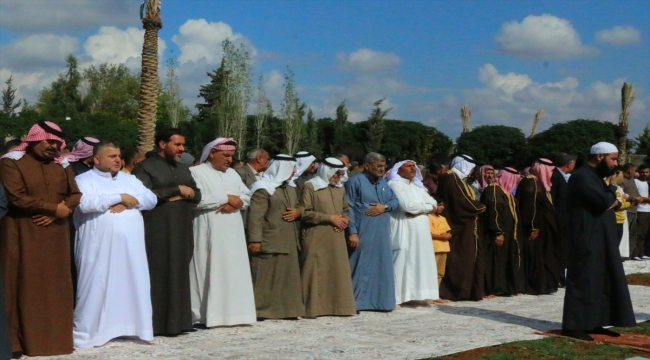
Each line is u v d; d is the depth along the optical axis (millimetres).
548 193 11250
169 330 7172
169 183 7301
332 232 8719
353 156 12781
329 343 7066
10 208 6273
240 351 6629
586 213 7500
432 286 9531
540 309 9531
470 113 46250
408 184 9703
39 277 6301
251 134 46312
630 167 15438
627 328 8094
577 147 50125
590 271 7453
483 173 11133
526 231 10977
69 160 7703
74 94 67562
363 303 9016
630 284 12062
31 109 60844
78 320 6762
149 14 21156
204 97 53875
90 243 6789
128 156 8234
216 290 7707
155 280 7199
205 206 7652
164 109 63625
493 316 8906
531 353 6719
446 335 7566
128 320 6875
